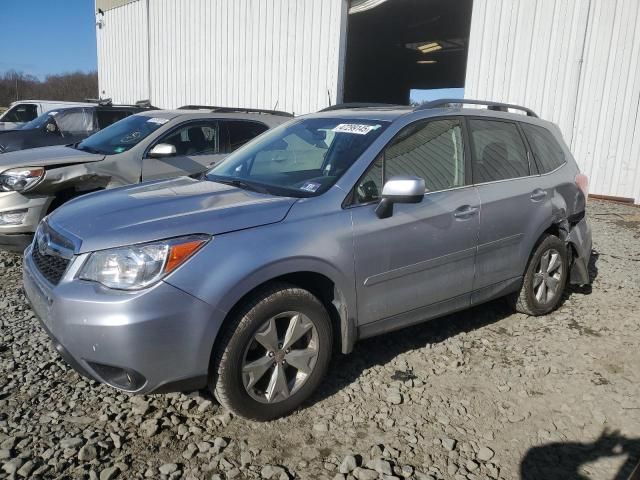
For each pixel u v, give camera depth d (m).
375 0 12.29
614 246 7.20
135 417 3.08
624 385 3.61
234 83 15.78
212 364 2.88
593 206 9.77
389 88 30.02
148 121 6.98
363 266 3.32
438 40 22.05
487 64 11.03
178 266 2.71
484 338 4.29
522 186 4.36
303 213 3.17
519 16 10.52
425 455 2.85
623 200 10.02
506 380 3.64
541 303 4.66
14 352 3.79
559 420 3.20
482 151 4.20
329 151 3.71
